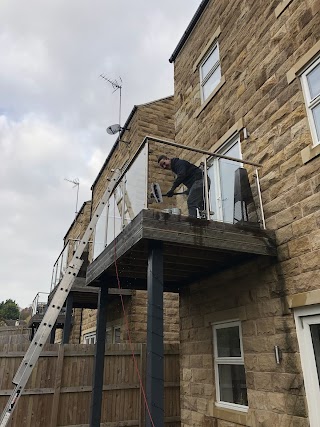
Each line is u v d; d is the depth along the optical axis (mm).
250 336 4906
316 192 4340
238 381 5215
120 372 7223
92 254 7012
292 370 4129
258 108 5777
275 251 4770
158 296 3996
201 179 5234
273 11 5793
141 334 9250
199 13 8570
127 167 5508
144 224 4160
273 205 5047
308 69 4895
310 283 4164
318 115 4625
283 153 5043
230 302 5469
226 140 6547
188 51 9133
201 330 6191
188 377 6344
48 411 6480
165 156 5121
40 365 6645
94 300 11352
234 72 6676
